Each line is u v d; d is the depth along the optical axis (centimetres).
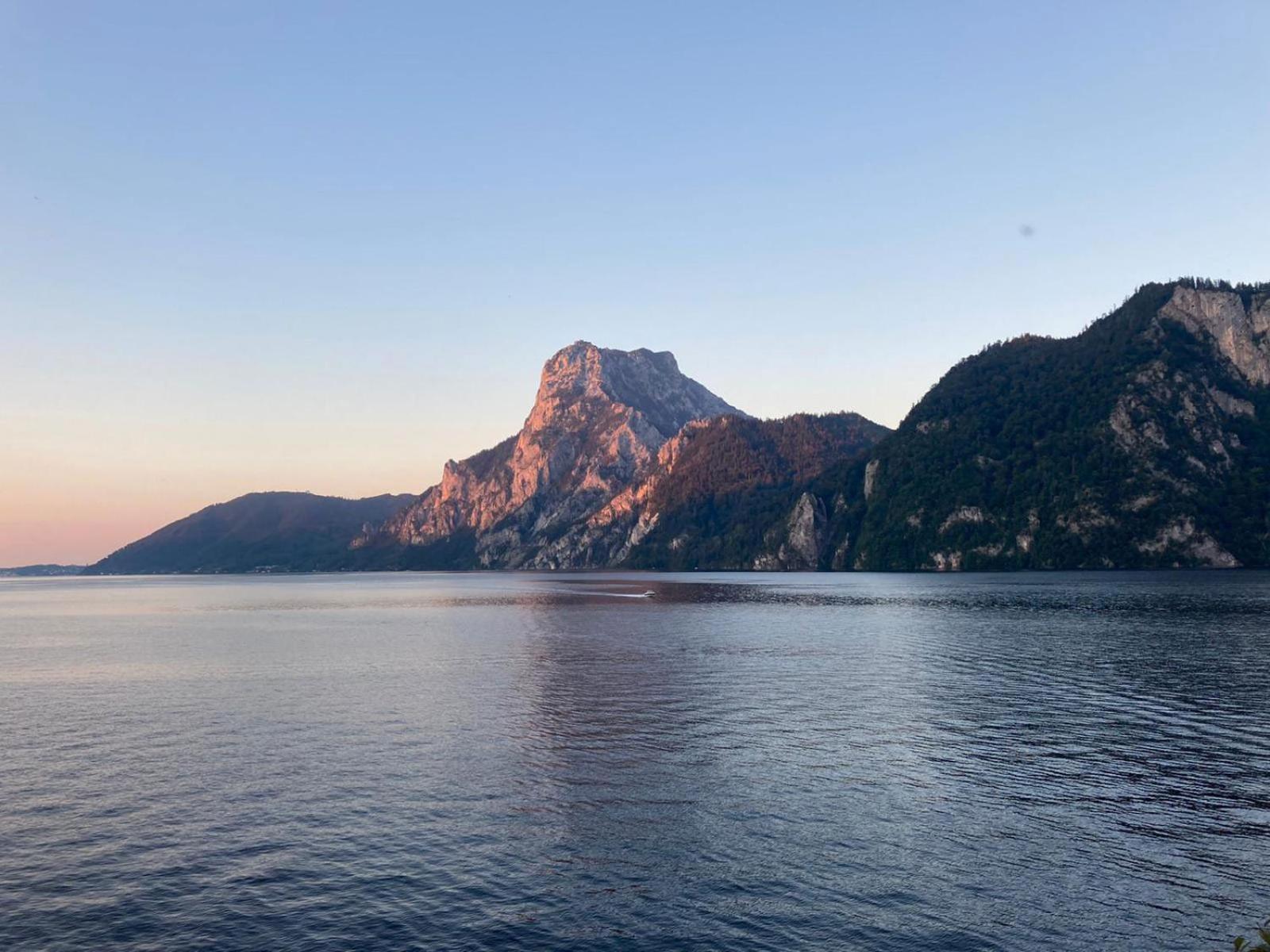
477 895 2636
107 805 3538
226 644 10425
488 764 4103
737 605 16388
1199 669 6750
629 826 3200
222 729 5031
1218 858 2816
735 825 3189
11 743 4734
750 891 2627
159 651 9744
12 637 12050
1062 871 2727
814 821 3222
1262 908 2464
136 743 4684
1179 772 3816
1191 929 2342
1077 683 6191
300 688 6594
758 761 4100
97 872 2850
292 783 3825
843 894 2592
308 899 2627
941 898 2555
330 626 13362
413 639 10725
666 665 7625
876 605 15275
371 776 3922
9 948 2341
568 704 5659
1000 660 7481
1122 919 2408
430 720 5181
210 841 3112
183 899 2636
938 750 4269
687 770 3944
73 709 5797
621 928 2406
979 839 3009
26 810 3488
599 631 11381
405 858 2923
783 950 2270
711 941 2327
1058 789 3584
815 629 10988
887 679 6562
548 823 3247
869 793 3559
